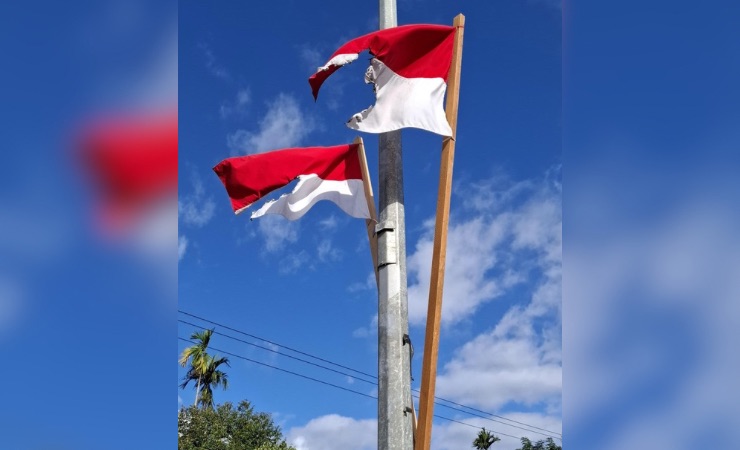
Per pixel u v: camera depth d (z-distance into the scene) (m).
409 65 6.82
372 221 7.82
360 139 8.05
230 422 45.59
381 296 6.56
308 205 7.99
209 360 54.66
